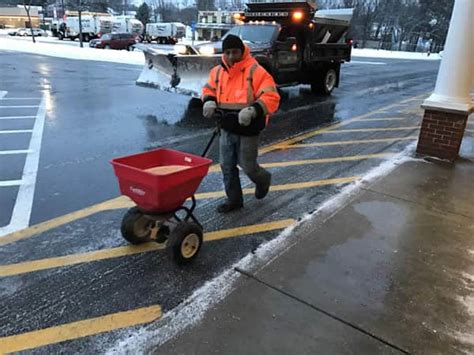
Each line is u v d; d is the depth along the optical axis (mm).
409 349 2205
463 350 2209
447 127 5477
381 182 4645
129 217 3092
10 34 55156
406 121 8375
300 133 7188
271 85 3279
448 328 2371
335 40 12148
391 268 2953
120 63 19250
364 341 2252
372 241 3326
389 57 36531
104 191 4262
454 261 3066
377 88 13953
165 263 2998
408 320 2426
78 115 7770
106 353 2150
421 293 2680
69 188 4301
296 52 10516
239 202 3891
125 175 2814
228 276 2832
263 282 2758
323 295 2633
